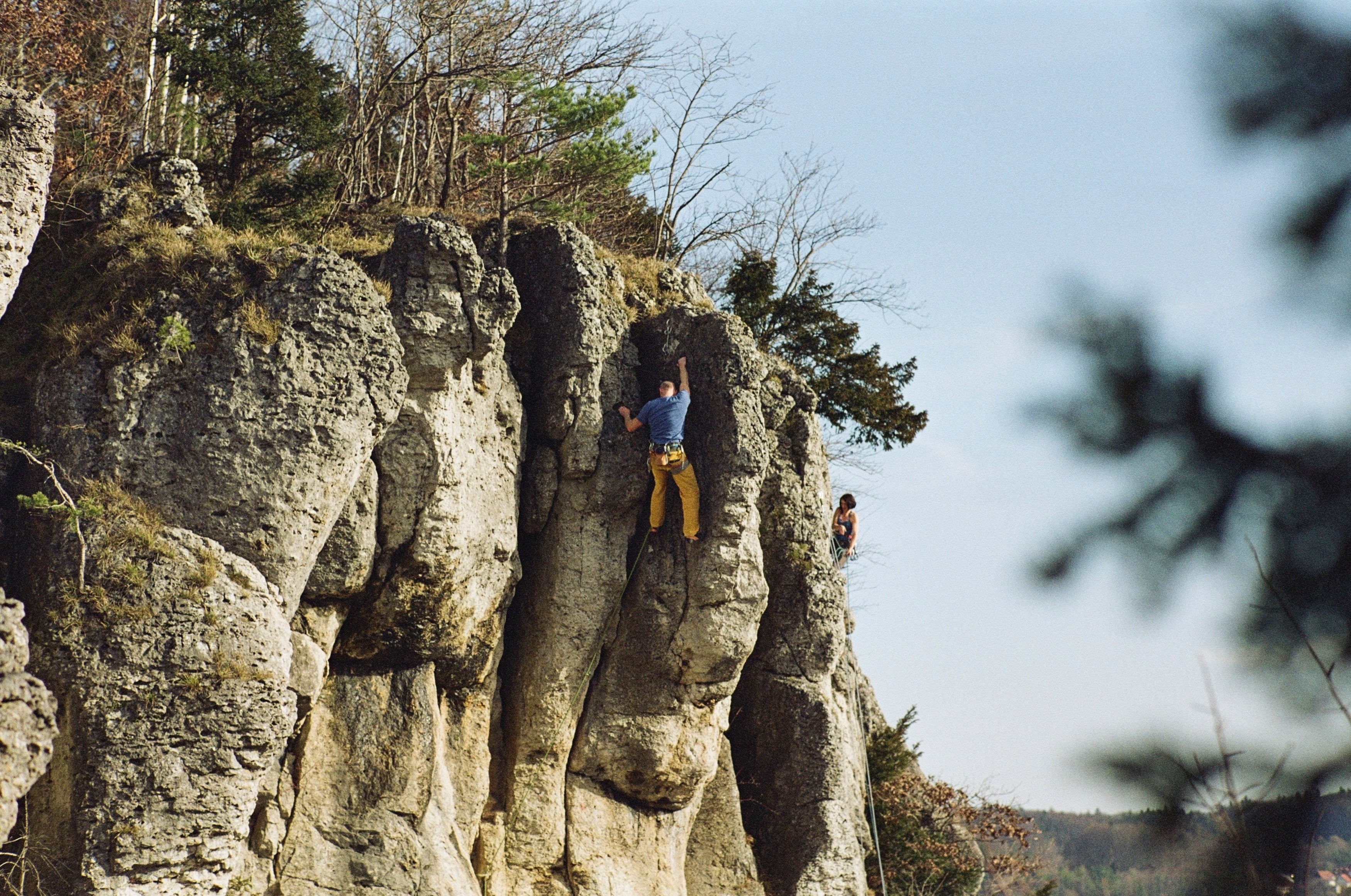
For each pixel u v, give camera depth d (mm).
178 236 18734
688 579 20188
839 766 22516
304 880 16828
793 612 22797
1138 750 3010
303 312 16859
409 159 34000
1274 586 2938
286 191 24812
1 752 11414
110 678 14586
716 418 20438
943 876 27672
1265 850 2906
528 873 19219
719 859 21422
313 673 16797
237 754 14891
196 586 15109
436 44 32031
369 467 17984
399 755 17844
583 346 20156
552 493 20266
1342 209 2820
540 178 30891
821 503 23281
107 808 14297
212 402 16344
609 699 20125
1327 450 2945
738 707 23156
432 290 18312
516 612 20641
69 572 14930
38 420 16625
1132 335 3156
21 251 14812
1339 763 2879
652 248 36531
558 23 32625
